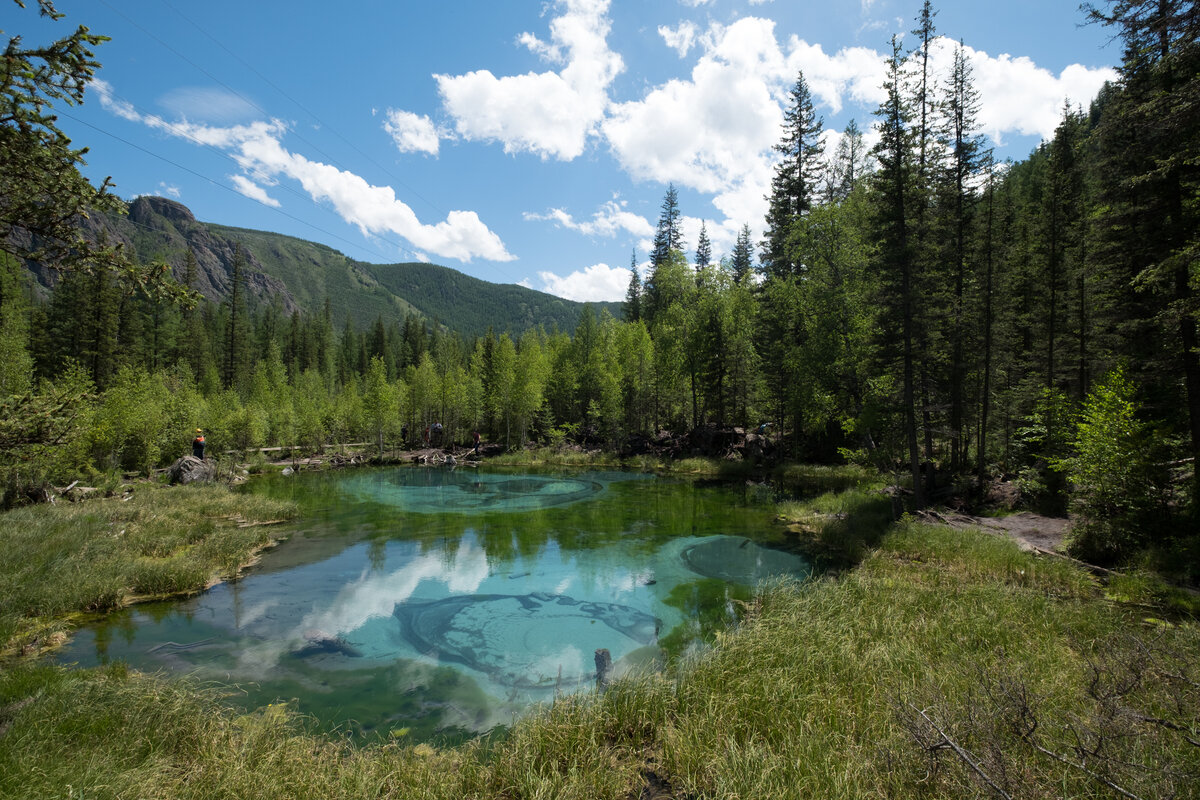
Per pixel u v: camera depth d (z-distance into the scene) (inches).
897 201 726.5
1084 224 917.8
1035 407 836.6
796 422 1301.7
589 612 452.4
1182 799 150.6
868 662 290.4
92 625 409.1
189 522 686.5
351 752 249.6
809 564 578.9
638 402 1866.4
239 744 236.8
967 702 208.2
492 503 962.1
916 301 724.0
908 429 732.0
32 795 180.1
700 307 1587.1
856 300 1002.7
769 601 432.1
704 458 1454.2
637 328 2055.9
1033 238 1099.3
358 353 3882.9
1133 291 615.5
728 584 521.3
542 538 704.4
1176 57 393.7
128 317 1769.2
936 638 324.8
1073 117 981.2
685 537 705.6
